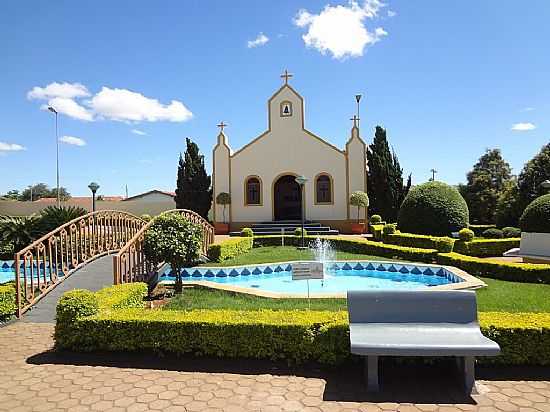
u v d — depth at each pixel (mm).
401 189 28328
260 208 27219
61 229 9852
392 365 5027
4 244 14414
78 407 4109
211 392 4418
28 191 74188
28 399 4289
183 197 29281
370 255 16125
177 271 9320
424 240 15234
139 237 9523
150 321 5465
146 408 4078
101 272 10328
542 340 4859
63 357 5488
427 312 4734
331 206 26828
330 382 4641
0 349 5848
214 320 5391
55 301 8289
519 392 4324
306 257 15375
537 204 13750
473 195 36188
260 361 5238
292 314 5598
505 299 8250
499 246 16422
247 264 13492
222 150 27500
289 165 27125
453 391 4371
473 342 4340
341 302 7984
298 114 27141
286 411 3996
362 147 26781
